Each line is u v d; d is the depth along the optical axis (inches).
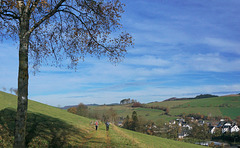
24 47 378.6
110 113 5738.2
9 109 1074.7
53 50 501.4
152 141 1550.2
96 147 717.9
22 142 350.6
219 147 3973.9
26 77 373.1
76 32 478.9
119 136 1173.1
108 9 471.2
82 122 1739.7
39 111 1578.5
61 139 794.2
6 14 399.5
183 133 6318.9
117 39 486.6
